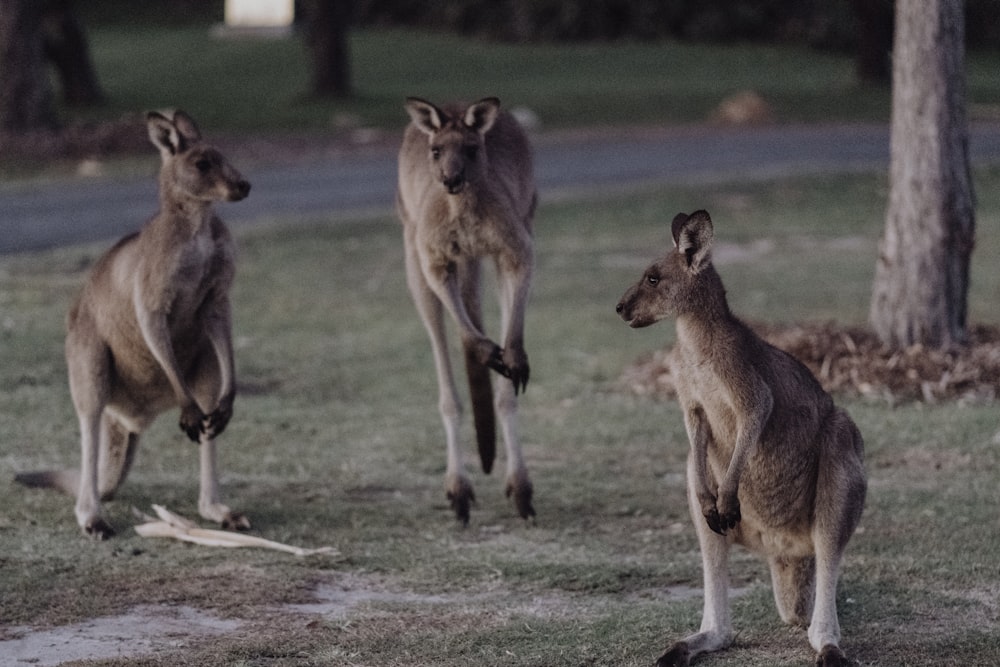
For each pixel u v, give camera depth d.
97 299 9.73
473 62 53.81
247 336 16.62
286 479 11.33
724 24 60.03
